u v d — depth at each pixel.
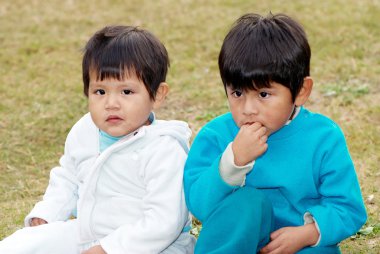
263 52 4.10
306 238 4.23
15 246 4.42
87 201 4.62
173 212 4.37
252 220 4.09
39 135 8.42
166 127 4.62
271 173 4.37
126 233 4.34
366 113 8.33
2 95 9.70
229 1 13.56
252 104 4.14
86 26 12.76
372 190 6.37
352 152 7.26
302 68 4.20
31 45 11.73
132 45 4.48
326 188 4.35
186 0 13.87
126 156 4.54
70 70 10.66
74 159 4.84
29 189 7.03
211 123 4.66
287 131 4.39
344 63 10.03
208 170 4.28
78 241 4.62
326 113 8.43
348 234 4.32
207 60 10.75
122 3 13.93
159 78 4.59
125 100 4.45
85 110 9.10
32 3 14.14
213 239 4.19
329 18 11.93
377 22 11.59
